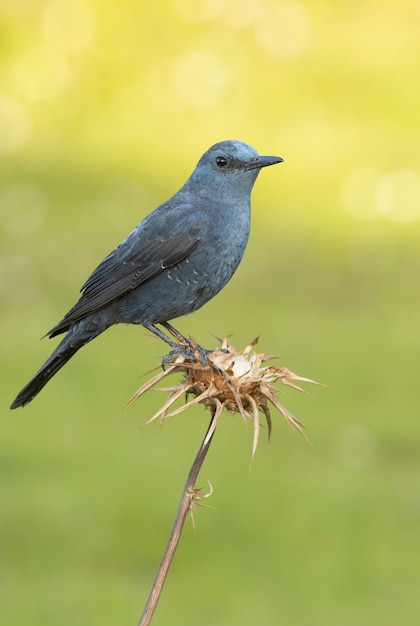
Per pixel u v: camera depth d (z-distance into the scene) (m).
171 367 5.97
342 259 20.41
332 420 14.22
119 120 25.73
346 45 27.27
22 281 19.20
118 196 22.61
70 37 27.28
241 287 19.25
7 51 27.11
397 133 25.47
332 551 11.41
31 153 24.39
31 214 21.58
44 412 14.19
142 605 10.58
